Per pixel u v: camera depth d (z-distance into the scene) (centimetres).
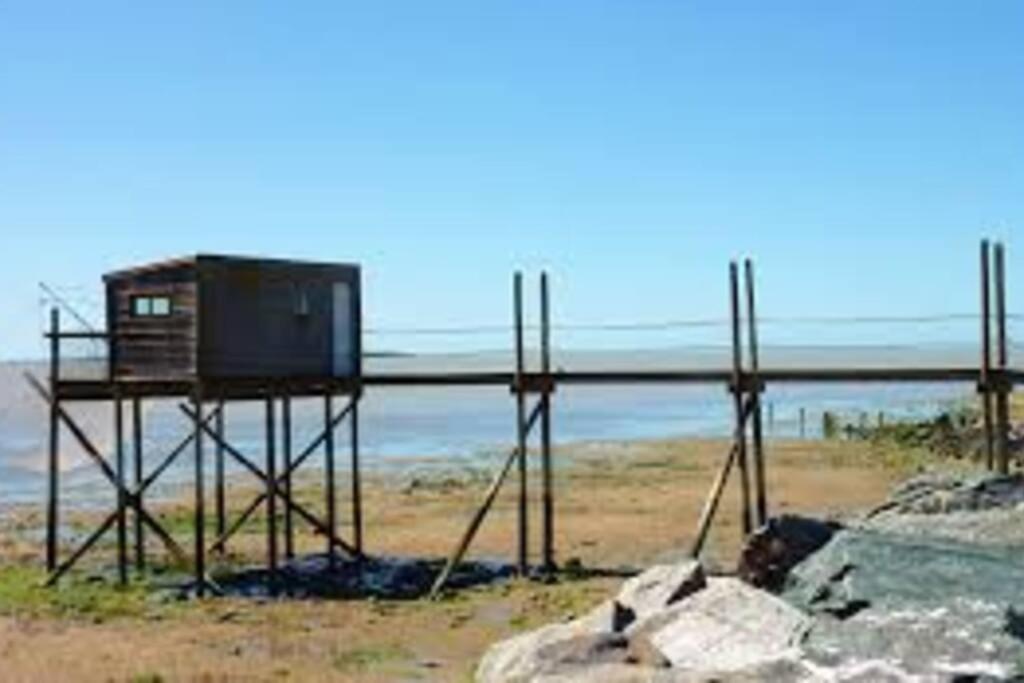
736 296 4481
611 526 6016
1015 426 8738
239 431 15425
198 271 4647
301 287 4928
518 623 3972
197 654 3612
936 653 2134
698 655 2423
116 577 4962
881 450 9562
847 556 2680
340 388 5034
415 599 4441
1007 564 2661
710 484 7756
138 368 4819
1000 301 4253
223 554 5438
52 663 3466
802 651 2206
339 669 3406
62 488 9050
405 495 7562
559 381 4775
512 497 7300
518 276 4766
